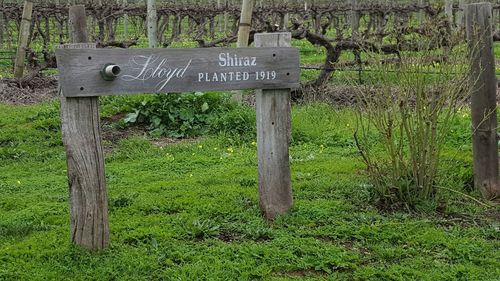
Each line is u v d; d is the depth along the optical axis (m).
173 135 9.06
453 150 7.40
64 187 6.54
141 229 4.81
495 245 4.59
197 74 4.57
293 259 4.32
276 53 4.86
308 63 17.81
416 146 5.38
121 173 7.09
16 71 14.05
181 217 5.14
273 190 5.11
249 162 7.41
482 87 5.67
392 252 4.42
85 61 4.14
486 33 5.54
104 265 4.20
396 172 5.38
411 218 5.14
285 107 5.05
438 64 5.53
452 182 5.88
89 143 4.28
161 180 6.73
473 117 5.78
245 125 8.93
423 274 4.09
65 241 4.61
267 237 4.76
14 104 12.16
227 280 4.02
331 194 5.84
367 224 4.98
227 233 4.86
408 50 5.34
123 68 4.28
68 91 4.11
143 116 9.41
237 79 4.74
